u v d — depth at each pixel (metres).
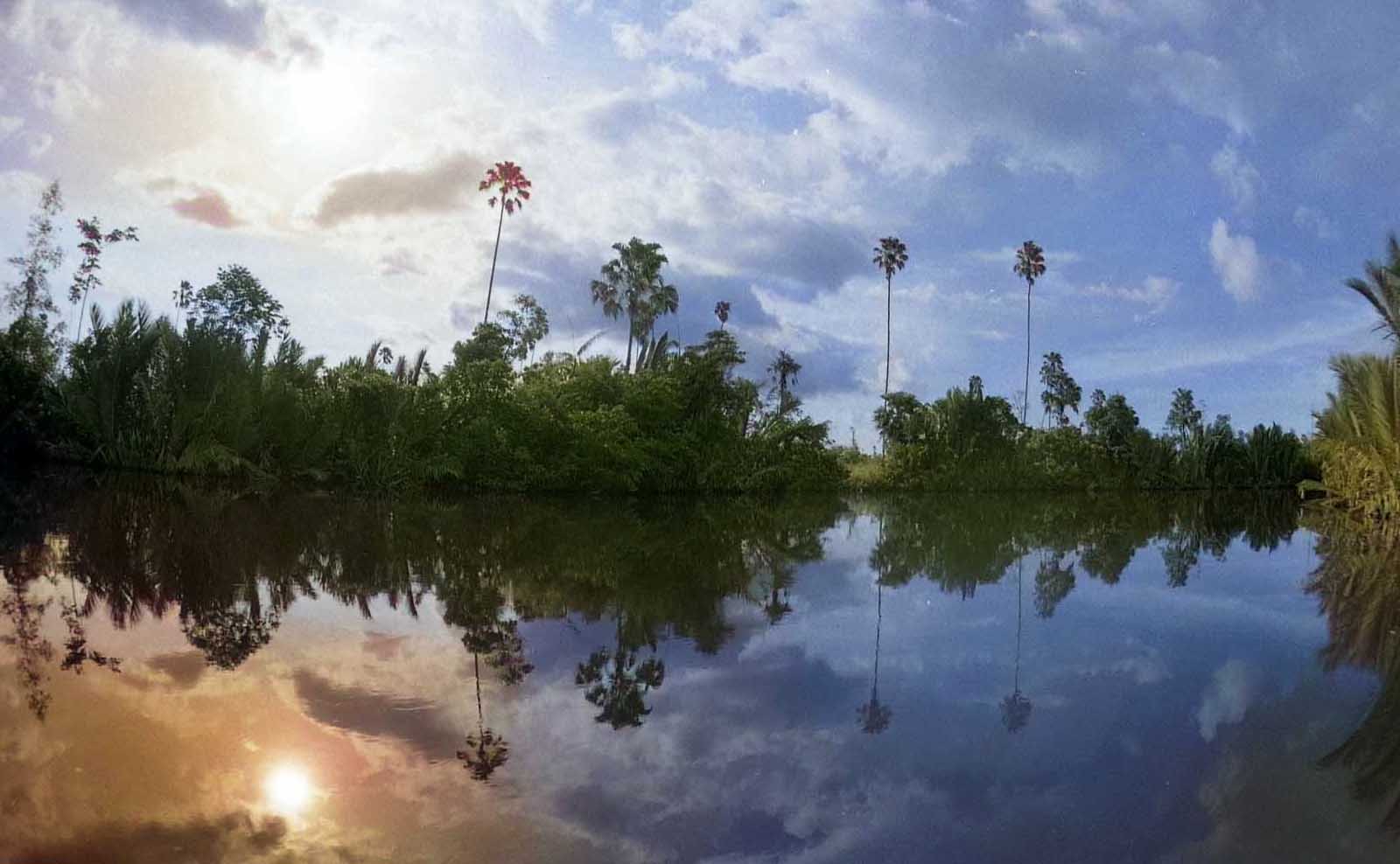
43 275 23.11
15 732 3.23
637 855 2.34
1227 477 42.00
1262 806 2.81
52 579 6.89
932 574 9.40
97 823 2.45
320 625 5.52
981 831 2.58
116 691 3.84
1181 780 3.05
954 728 3.65
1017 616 6.76
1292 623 6.72
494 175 34.84
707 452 26.58
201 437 19.91
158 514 12.26
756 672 4.61
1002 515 20.92
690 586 7.86
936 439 35.19
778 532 14.57
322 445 20.17
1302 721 3.85
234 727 3.39
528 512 16.50
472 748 3.23
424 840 2.38
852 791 2.89
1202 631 6.26
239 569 7.80
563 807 2.67
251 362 20.88
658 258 41.91
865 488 33.66
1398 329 19.89
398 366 23.81
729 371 27.09
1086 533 15.88
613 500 21.73
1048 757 3.29
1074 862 2.37
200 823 2.47
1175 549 13.14
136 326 20.42
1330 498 24.84
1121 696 4.27
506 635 5.44
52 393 21.30
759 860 2.33
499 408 21.53
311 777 2.87
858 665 4.87
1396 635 6.20
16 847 2.28
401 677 4.30
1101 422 40.19
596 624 5.90
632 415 24.92
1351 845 2.50
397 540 10.86
